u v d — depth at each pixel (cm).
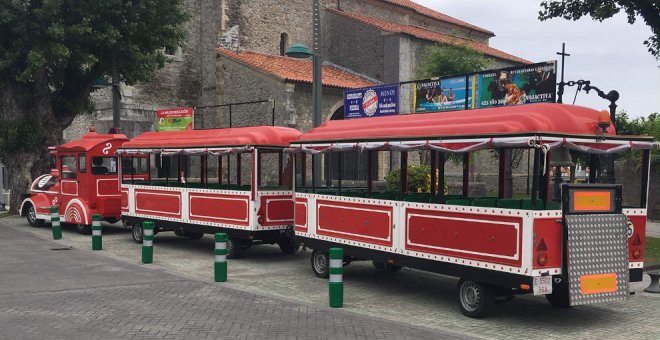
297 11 3197
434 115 931
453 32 3500
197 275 1116
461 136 815
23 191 2230
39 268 1146
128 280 1032
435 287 1027
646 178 834
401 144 909
